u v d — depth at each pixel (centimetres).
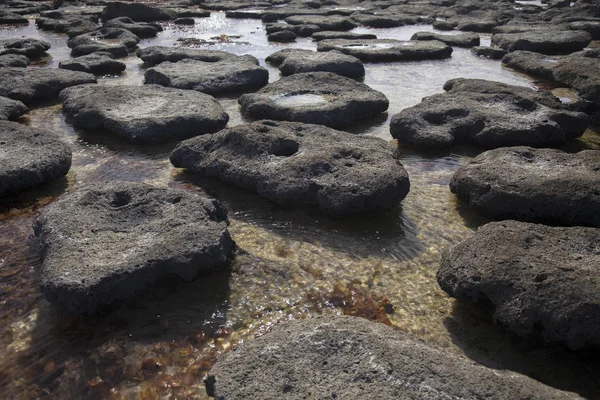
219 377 632
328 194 1109
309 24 3106
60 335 802
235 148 1273
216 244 915
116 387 716
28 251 1005
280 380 623
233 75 1981
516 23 3134
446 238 1069
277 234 1070
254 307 866
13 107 1642
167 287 886
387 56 2395
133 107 1631
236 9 4009
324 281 934
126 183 1085
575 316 728
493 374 624
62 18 3350
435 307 872
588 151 1255
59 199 1044
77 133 1567
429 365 634
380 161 1196
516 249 850
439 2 4100
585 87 1845
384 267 973
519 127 1462
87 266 844
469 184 1170
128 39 2672
